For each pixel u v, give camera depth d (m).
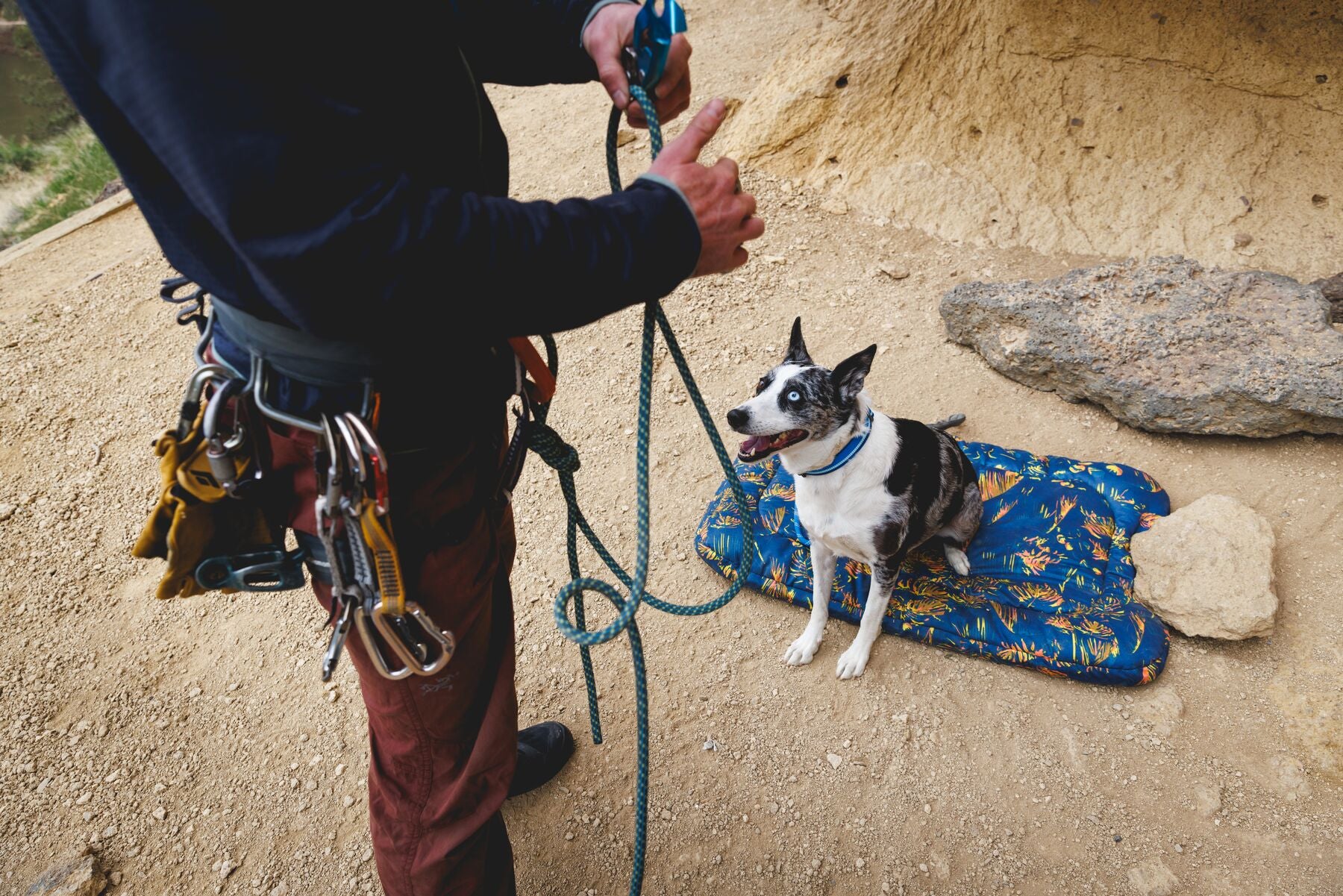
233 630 3.16
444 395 1.37
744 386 3.95
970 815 2.49
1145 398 3.48
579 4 1.49
